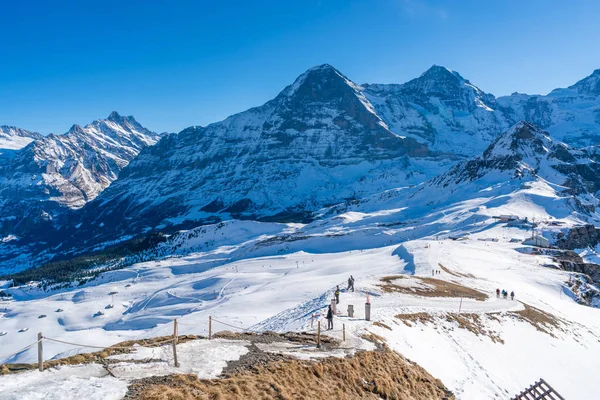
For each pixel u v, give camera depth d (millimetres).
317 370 23609
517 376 36781
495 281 80375
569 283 92938
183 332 69688
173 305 151250
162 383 18828
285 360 23953
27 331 162375
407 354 31547
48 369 19391
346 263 128000
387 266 99312
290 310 48094
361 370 25609
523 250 135250
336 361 25391
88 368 19984
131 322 137375
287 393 20328
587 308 78625
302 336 30250
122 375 19516
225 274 181750
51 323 170750
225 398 18344
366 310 36500
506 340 43969
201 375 20484
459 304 51312
